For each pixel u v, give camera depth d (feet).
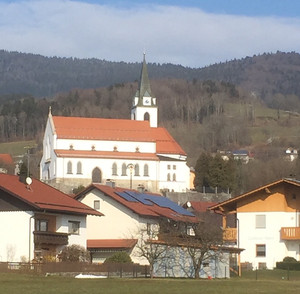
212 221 316.40
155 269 232.32
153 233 261.03
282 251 282.15
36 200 242.58
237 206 289.33
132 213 282.97
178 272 234.79
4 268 213.25
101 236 285.84
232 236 286.66
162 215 284.41
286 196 284.41
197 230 245.45
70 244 255.09
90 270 218.79
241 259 286.05
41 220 246.27
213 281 200.85
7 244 239.91
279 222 283.18
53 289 165.99
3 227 241.14
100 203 288.51
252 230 286.25
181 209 321.93
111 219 285.84
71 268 217.36
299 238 278.26
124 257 249.14
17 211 240.53
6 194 242.58
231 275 248.93
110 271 221.25
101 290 165.58
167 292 164.25
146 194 325.01
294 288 179.32
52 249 248.52
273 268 276.00
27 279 190.80
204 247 229.25
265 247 284.00
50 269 213.87
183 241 236.63
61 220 253.03
